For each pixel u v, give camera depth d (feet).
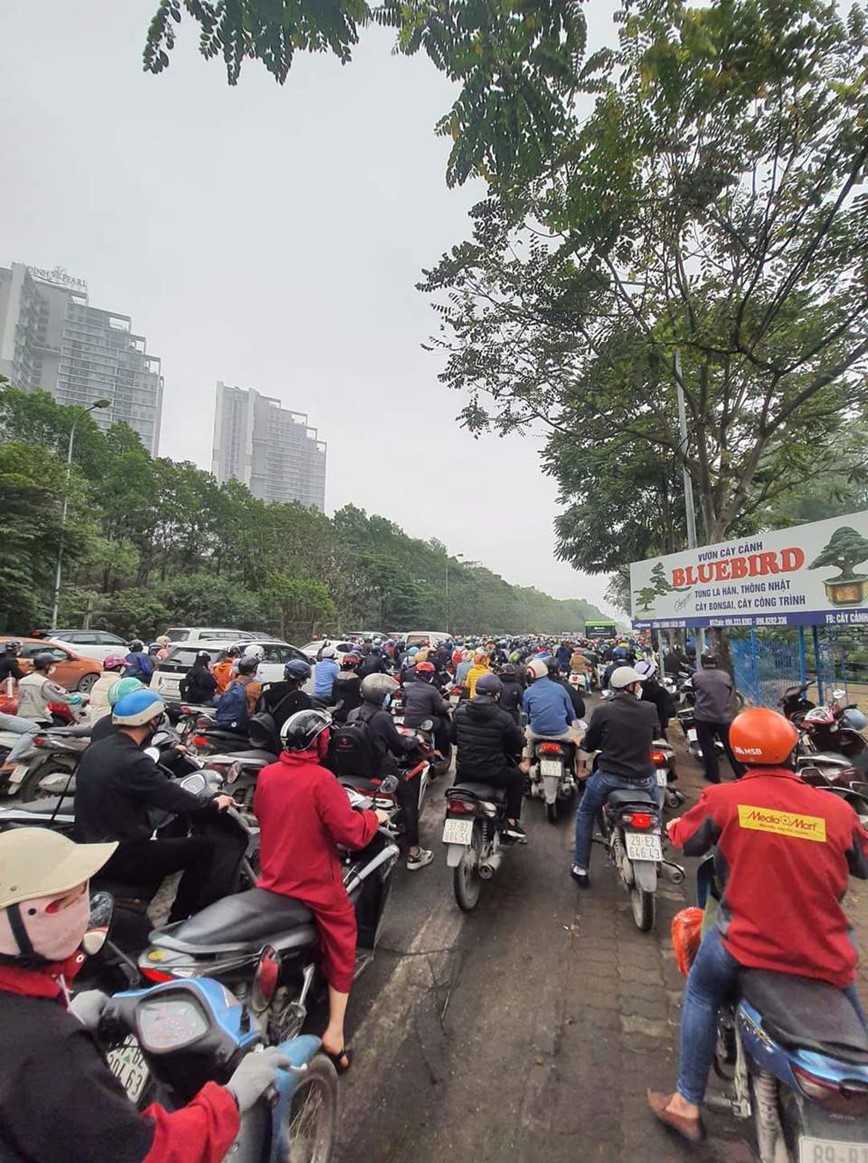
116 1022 5.92
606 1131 7.89
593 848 18.22
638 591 41.39
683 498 75.56
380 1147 7.63
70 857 4.27
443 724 24.75
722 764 28.25
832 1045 5.68
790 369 32.89
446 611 235.40
